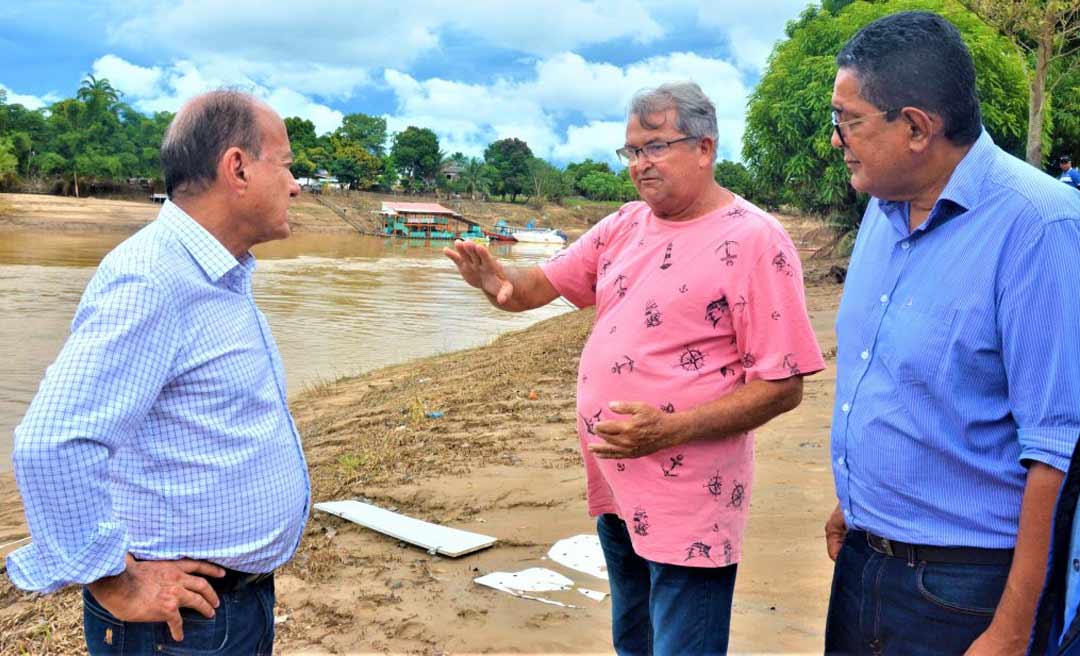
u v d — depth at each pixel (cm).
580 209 13362
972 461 205
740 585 409
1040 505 188
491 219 11888
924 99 202
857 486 227
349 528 521
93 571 196
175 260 213
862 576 229
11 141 9231
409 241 8075
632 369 278
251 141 226
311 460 771
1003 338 197
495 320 2384
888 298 220
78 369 194
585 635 375
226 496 220
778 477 564
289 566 464
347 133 14300
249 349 227
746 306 264
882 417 217
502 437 739
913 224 219
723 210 274
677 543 272
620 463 281
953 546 208
